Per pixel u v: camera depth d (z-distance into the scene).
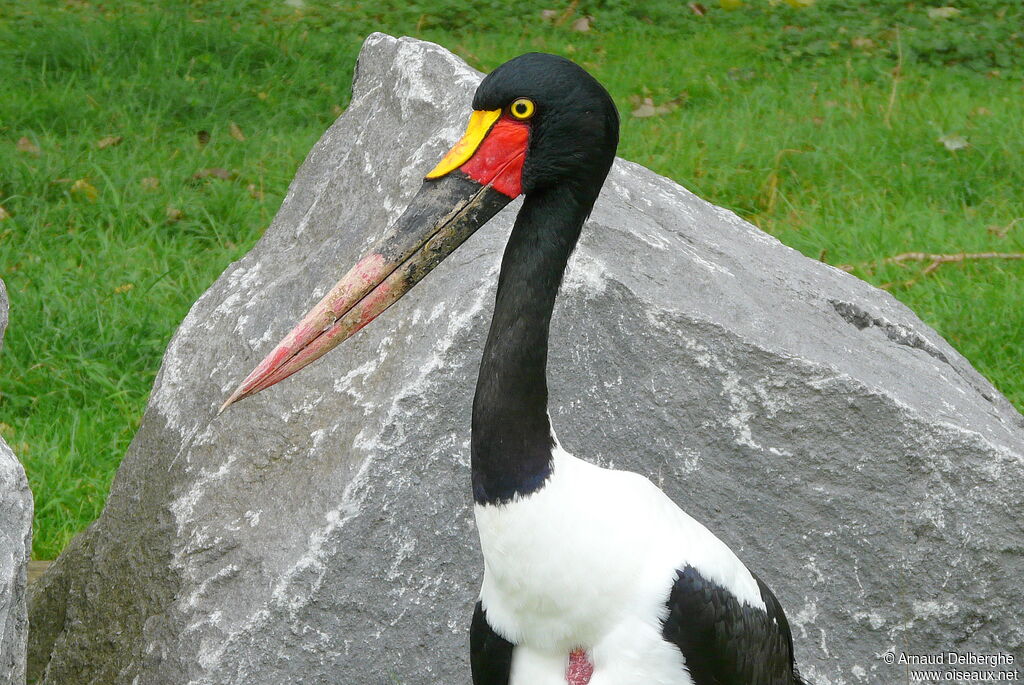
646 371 6.89
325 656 6.64
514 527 5.45
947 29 21.41
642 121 17.38
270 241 8.84
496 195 5.51
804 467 6.91
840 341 7.63
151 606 6.98
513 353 5.43
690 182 15.16
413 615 6.72
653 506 5.66
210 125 16.83
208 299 8.56
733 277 7.69
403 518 6.62
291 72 18.88
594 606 5.46
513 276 5.51
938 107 17.33
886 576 6.99
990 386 9.09
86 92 17.25
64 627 7.46
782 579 6.98
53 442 10.41
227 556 6.82
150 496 7.57
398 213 7.68
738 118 17.28
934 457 6.89
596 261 6.89
